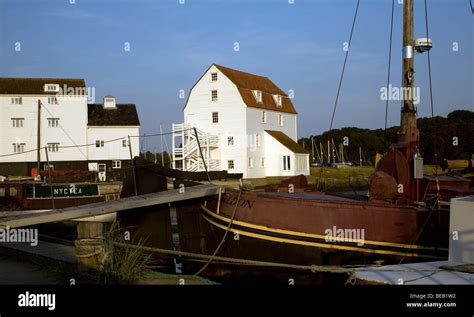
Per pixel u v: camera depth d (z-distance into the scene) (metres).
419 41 12.18
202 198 11.03
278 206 10.09
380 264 9.41
